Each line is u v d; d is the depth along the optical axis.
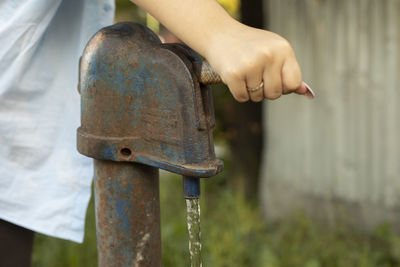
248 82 1.00
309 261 2.63
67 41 1.28
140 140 1.08
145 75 1.06
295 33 3.14
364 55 2.94
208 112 1.05
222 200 3.50
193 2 1.02
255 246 2.88
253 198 3.83
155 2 1.03
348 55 2.98
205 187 4.01
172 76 1.04
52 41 1.27
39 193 1.30
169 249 2.64
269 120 3.38
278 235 3.04
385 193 2.96
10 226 1.31
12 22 1.22
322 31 3.04
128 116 1.08
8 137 1.27
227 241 2.84
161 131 1.05
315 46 3.08
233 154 3.96
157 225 1.13
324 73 3.07
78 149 1.11
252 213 3.53
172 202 3.43
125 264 1.12
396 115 2.88
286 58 0.99
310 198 3.23
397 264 2.74
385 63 2.88
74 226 1.31
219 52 1.00
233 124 4.34
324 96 3.09
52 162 1.30
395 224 2.94
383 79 2.90
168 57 1.04
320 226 3.20
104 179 1.11
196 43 1.02
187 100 1.03
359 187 3.04
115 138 1.08
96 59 1.08
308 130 3.19
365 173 3.02
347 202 3.09
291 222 3.23
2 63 1.23
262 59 0.98
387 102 2.90
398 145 2.89
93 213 2.93
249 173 3.87
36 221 1.30
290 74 0.99
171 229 2.80
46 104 1.28
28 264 1.35
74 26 1.28
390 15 2.83
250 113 3.86
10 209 1.29
